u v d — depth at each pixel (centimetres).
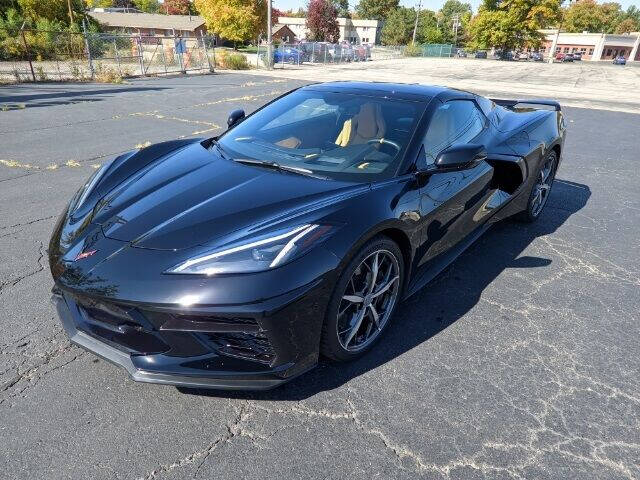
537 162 392
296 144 284
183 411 208
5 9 3691
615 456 192
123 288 188
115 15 6744
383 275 249
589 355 256
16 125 847
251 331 189
